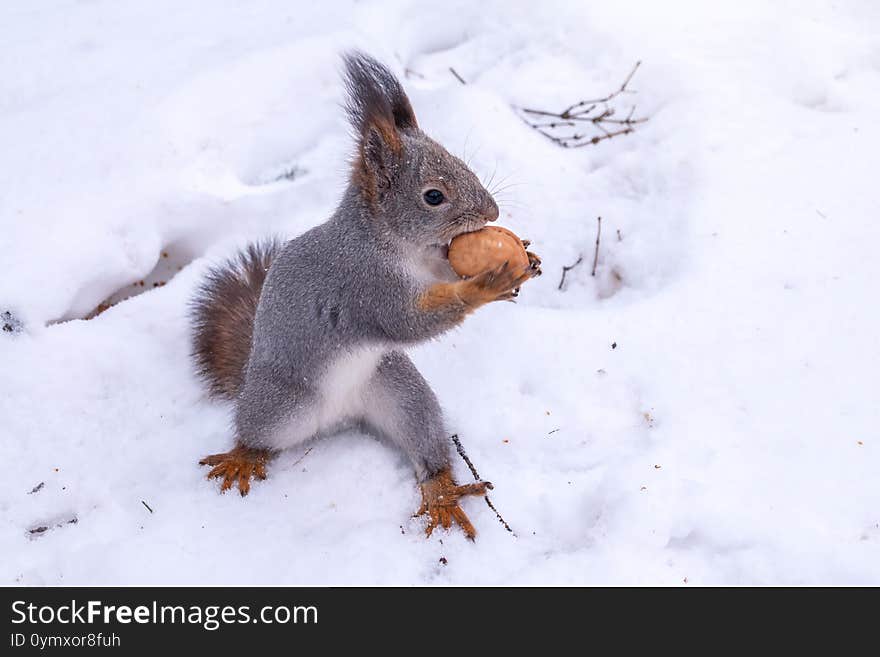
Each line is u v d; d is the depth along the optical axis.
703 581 5.99
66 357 7.65
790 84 9.44
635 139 9.27
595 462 6.84
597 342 7.55
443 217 6.30
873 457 6.50
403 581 6.20
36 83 9.89
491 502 6.68
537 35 10.52
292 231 8.88
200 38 10.40
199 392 7.73
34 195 8.66
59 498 6.85
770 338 7.31
